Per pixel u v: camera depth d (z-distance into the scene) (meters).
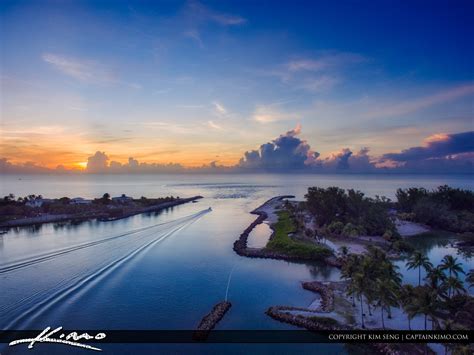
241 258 123.00
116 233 173.00
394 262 116.00
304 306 79.31
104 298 85.19
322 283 92.31
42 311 77.56
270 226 191.00
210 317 72.31
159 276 102.31
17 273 104.31
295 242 134.00
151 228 189.50
